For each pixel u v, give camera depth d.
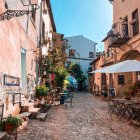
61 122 10.88
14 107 10.12
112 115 13.34
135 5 19.38
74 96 31.62
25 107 11.30
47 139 7.70
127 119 11.76
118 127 9.97
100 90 32.84
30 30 14.62
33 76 15.60
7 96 9.05
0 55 8.29
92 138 8.02
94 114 13.77
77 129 9.42
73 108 16.81
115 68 12.94
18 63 11.14
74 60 50.16
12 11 7.72
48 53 21.52
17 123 7.16
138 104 11.59
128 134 8.74
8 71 9.34
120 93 23.47
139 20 18.44
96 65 39.97
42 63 19.42
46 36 21.28
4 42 8.80
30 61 14.55
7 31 9.23
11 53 9.84
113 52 25.36
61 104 19.27
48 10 24.52
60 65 23.62
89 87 45.88
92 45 51.88
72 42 51.03
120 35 21.98
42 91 16.56
